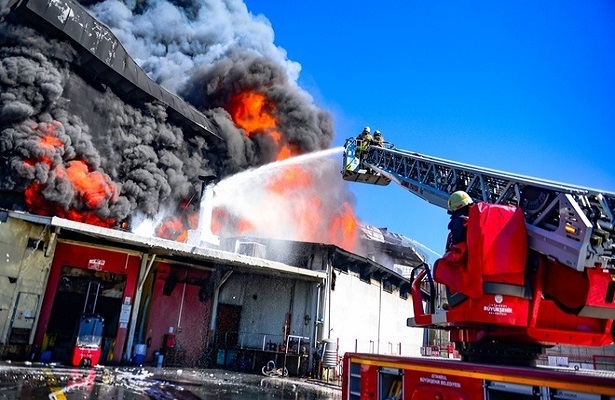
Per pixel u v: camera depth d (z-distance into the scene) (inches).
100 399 326.3
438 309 183.8
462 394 134.9
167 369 627.5
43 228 568.1
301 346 741.9
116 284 632.4
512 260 152.4
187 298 743.1
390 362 166.1
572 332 159.2
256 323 775.1
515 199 186.7
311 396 467.5
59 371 471.2
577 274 152.1
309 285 781.9
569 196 149.6
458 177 268.1
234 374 652.1
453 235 172.4
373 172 463.8
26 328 544.4
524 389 118.2
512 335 160.6
